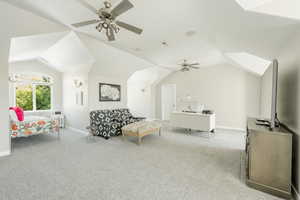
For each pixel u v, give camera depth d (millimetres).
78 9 2570
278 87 3090
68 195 2021
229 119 6113
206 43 3990
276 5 1813
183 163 2988
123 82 6219
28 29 2982
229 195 2053
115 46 4145
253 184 2213
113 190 2137
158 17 2684
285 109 2582
